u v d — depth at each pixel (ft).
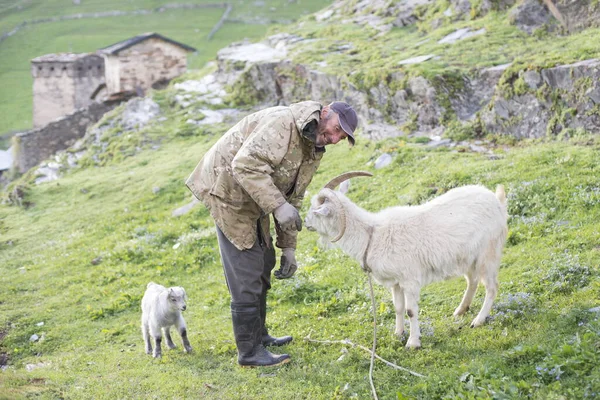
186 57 98.68
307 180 19.53
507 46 47.73
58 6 219.41
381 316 23.49
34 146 87.86
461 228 19.93
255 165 17.83
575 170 30.94
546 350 17.07
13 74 160.45
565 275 22.26
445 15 59.67
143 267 37.52
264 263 21.33
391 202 35.37
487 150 38.68
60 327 30.86
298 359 21.12
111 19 207.31
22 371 25.13
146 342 25.36
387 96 48.08
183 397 19.71
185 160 55.88
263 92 65.00
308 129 18.30
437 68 45.75
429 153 39.70
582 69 35.70
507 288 22.80
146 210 48.75
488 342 19.15
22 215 55.11
